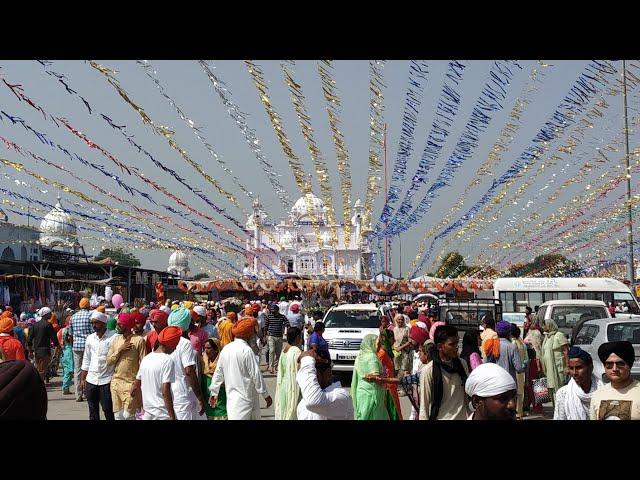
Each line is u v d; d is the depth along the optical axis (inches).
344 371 679.7
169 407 297.9
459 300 737.6
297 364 320.2
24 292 1109.1
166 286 1755.7
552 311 649.6
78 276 1486.2
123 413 367.6
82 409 515.2
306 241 3476.9
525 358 462.3
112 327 407.8
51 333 621.3
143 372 302.5
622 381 204.5
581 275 1031.6
